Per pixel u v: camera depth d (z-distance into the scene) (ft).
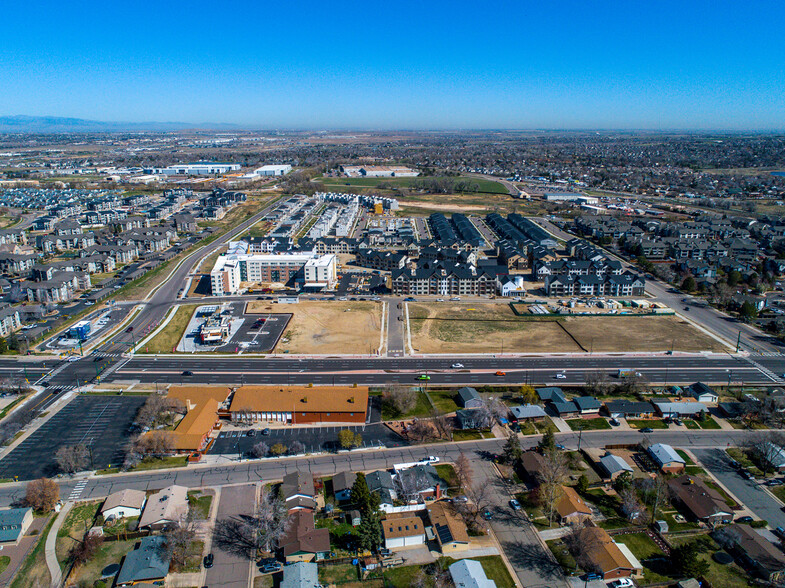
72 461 444.96
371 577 354.74
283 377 624.59
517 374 632.79
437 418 519.60
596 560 355.36
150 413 520.01
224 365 655.35
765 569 349.20
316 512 411.95
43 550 372.58
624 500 411.75
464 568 348.38
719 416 547.08
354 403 538.47
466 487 432.66
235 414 533.55
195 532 388.78
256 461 473.67
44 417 538.47
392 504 417.69
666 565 361.51
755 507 417.90
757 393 585.22
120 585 341.00
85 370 641.40
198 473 456.04
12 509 396.98
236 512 410.93
